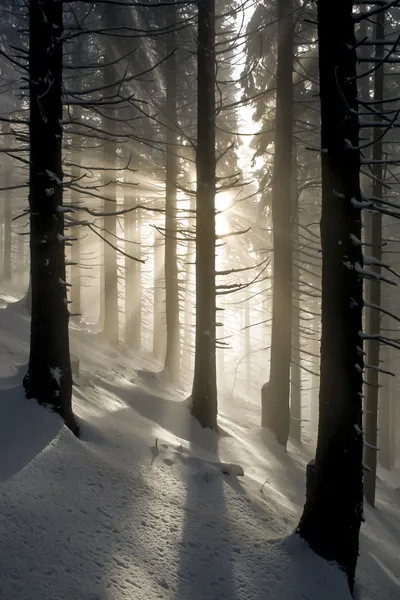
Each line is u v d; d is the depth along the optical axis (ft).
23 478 18.45
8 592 13.29
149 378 49.34
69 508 17.90
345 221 19.79
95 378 37.24
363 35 56.18
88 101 24.07
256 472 33.19
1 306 54.65
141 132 59.88
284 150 42.24
